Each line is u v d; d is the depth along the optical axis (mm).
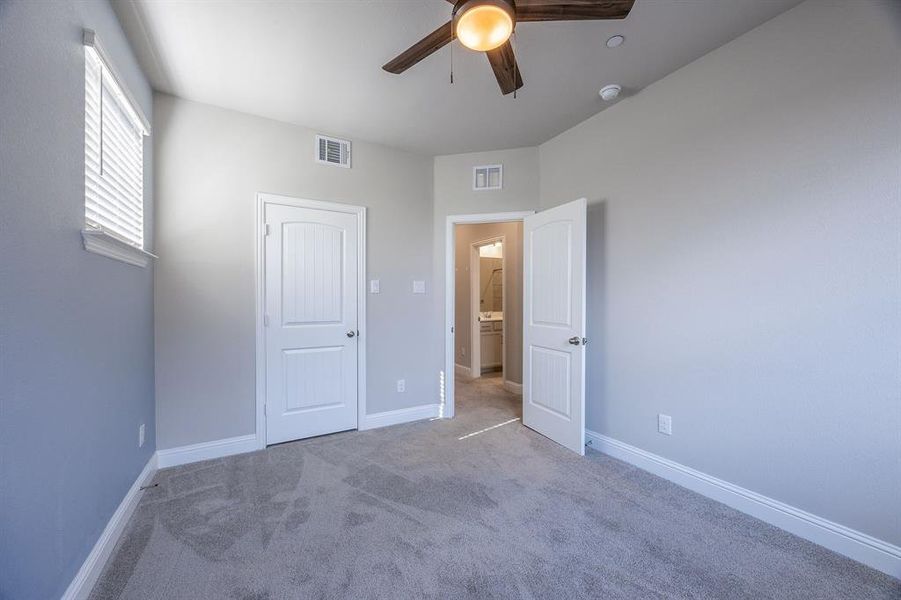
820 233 1748
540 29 1966
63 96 1332
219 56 2172
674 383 2355
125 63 1972
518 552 1695
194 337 2633
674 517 1973
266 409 2891
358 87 2506
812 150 1771
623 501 2129
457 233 5973
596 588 1483
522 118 2951
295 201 3006
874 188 1597
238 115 2803
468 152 3613
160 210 2529
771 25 1905
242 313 2801
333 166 3180
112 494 1745
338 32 1992
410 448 2885
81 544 1433
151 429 2416
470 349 5641
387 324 3441
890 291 1562
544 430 3145
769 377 1924
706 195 2184
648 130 2512
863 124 1623
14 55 1057
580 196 3033
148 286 2367
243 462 2623
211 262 2691
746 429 2014
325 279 3141
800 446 1817
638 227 2578
